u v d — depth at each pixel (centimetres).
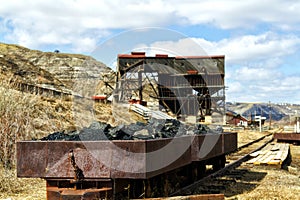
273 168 1427
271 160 1510
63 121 1956
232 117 5631
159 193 743
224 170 1243
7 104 1346
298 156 2120
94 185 618
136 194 682
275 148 2261
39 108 1938
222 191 902
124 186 648
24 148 627
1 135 1237
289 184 1070
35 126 1644
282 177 1200
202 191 880
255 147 2508
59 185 625
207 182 1003
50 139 684
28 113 1501
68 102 2480
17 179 966
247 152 2108
